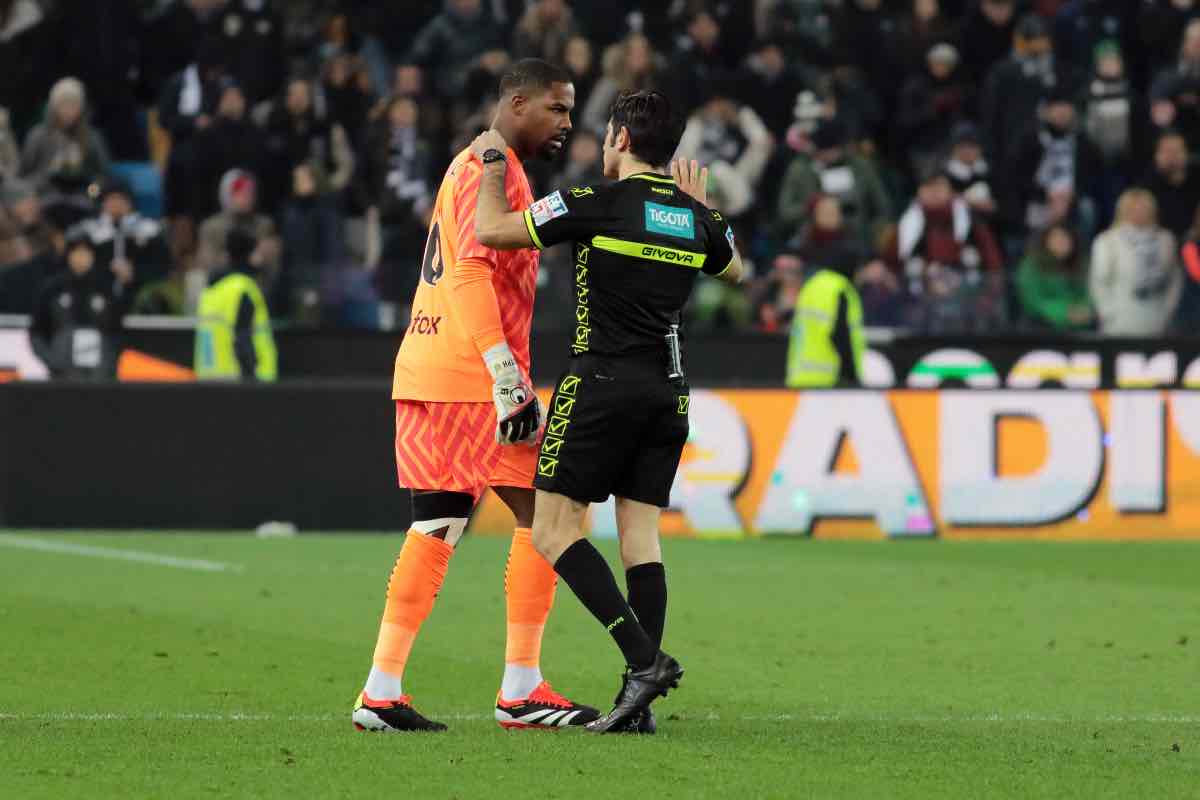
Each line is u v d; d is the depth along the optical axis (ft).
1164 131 221.87
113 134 226.58
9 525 164.55
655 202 73.10
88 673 91.97
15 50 224.12
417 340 74.84
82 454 164.96
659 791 62.64
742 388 167.32
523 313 75.31
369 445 165.68
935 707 85.10
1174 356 196.95
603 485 73.15
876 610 120.26
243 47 221.05
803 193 209.77
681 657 100.42
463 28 229.86
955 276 199.31
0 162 208.95
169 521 164.96
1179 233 213.05
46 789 62.28
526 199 75.41
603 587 72.49
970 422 168.14
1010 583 134.92
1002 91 223.51
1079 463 168.45
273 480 165.17
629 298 72.49
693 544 160.56
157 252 189.47
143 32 232.53
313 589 126.93
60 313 181.98
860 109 230.89
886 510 167.32
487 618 114.11
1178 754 71.51
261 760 67.26
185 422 165.17
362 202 200.75
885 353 198.08
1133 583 135.64
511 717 75.66
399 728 73.92
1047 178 222.28
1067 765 68.64
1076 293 197.98
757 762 68.03
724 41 229.86
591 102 217.15
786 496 167.22
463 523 75.25
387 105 204.64
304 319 193.88
